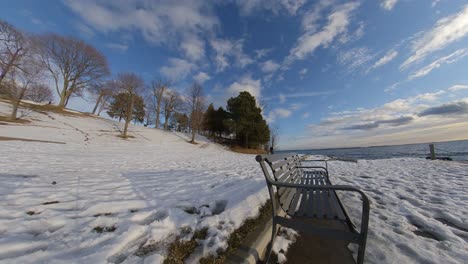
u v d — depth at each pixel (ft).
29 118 57.21
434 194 10.71
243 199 9.36
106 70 99.55
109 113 127.65
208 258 5.11
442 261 4.97
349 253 5.79
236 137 95.09
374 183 13.89
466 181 13.35
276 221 5.58
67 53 89.66
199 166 22.31
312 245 6.24
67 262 4.41
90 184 11.10
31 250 4.86
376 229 6.88
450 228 6.83
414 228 6.97
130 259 4.78
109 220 6.61
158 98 113.80
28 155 21.43
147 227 6.27
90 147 38.04
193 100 94.17
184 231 6.39
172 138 81.61
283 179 8.02
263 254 5.81
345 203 9.74
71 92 95.35
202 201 9.12
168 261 4.84
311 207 7.11
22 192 8.92
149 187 11.29
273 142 111.45
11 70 53.47
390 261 5.14
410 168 20.47
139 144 56.08
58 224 6.27
